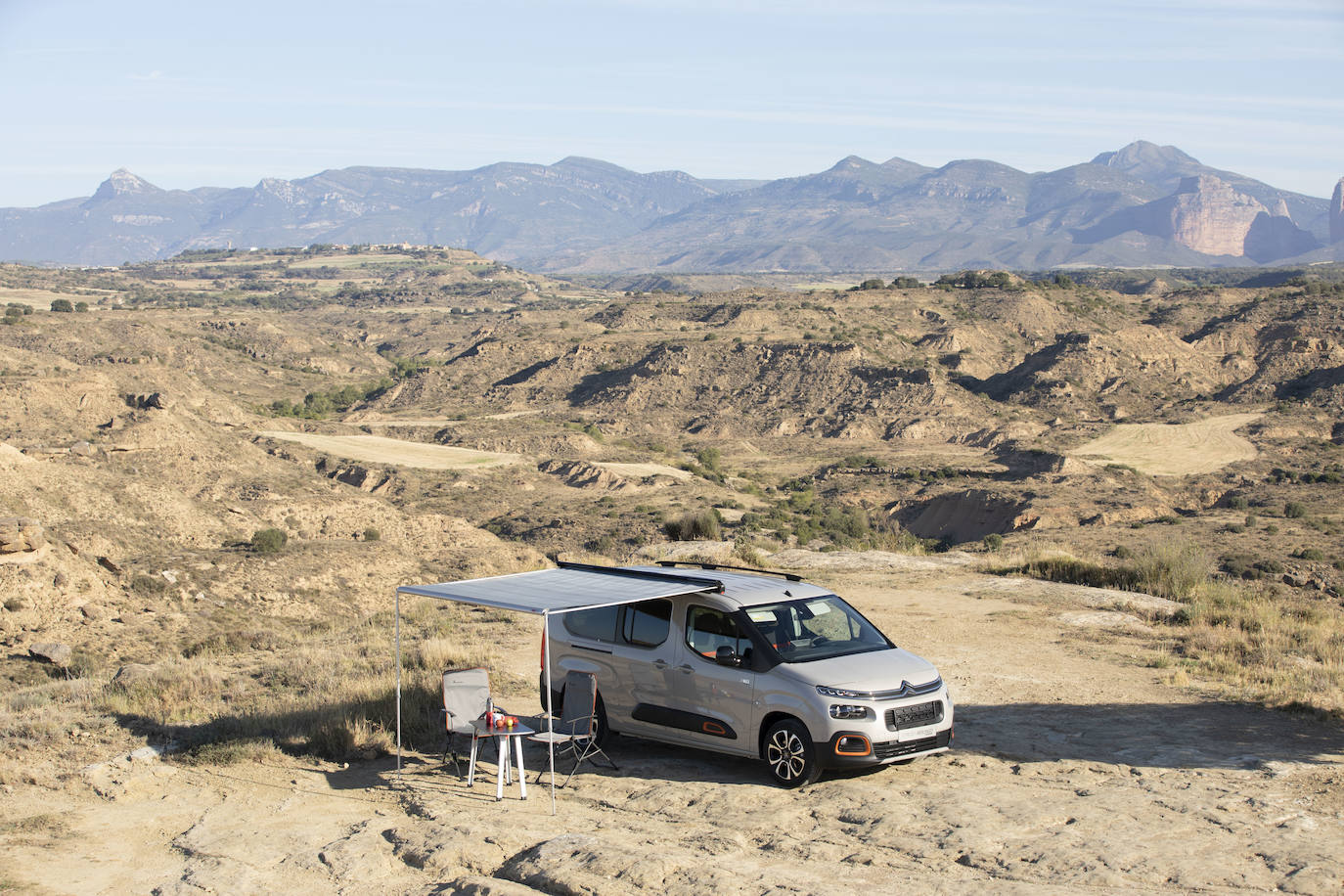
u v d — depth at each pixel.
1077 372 161.88
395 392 190.12
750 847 7.55
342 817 8.62
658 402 169.12
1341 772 8.77
